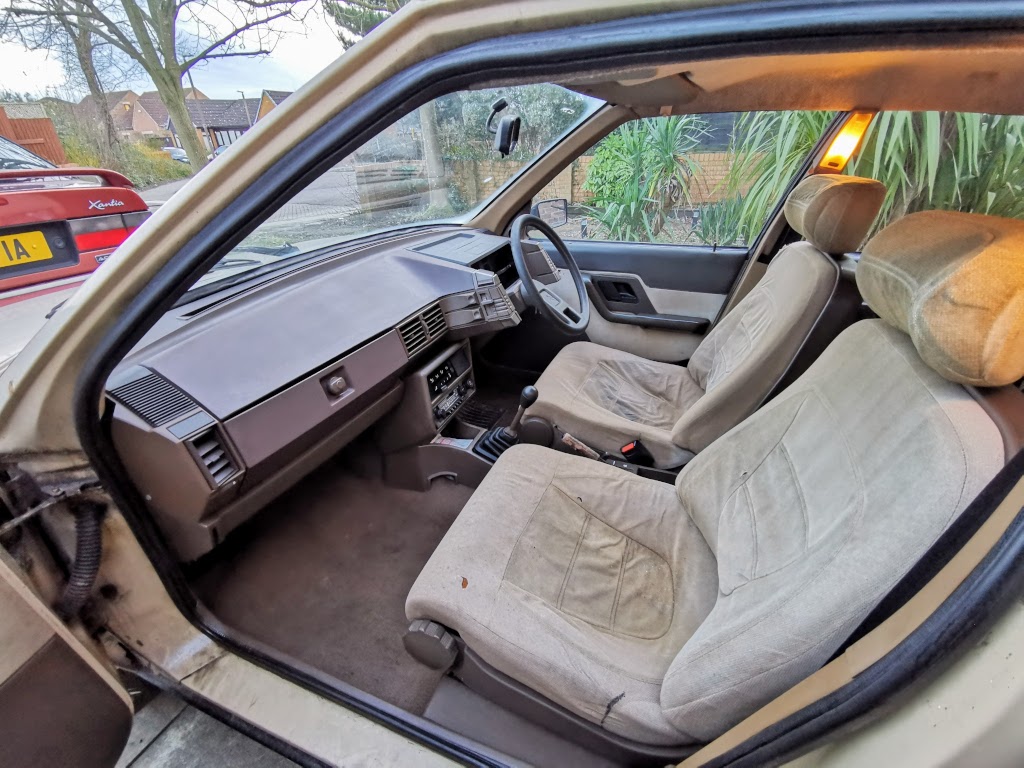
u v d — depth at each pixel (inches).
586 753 32.1
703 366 70.9
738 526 35.5
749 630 25.9
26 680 27.8
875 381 28.9
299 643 51.8
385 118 20.5
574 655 31.6
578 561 39.9
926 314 22.4
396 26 18.5
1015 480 18.7
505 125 68.7
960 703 15.7
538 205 87.0
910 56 22.8
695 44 15.6
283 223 58.5
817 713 19.6
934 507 20.9
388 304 58.1
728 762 23.5
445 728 34.3
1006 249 21.4
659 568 41.1
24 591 27.3
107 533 33.8
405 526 65.6
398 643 52.1
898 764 16.8
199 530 41.3
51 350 26.9
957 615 15.9
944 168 73.6
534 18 17.0
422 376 63.1
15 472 29.6
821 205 47.3
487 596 34.3
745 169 83.1
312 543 62.7
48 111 181.5
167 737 44.6
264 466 44.1
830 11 14.4
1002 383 21.4
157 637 38.6
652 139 84.5
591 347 77.4
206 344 42.1
